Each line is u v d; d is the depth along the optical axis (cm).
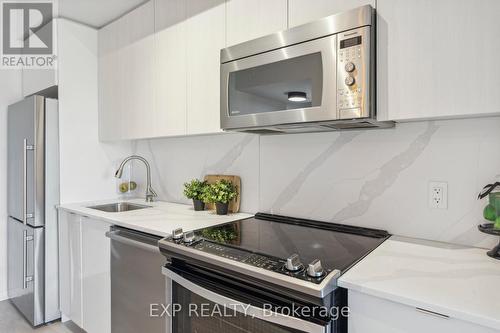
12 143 259
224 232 148
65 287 228
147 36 213
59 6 225
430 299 80
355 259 110
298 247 124
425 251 119
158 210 210
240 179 200
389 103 115
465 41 101
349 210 154
